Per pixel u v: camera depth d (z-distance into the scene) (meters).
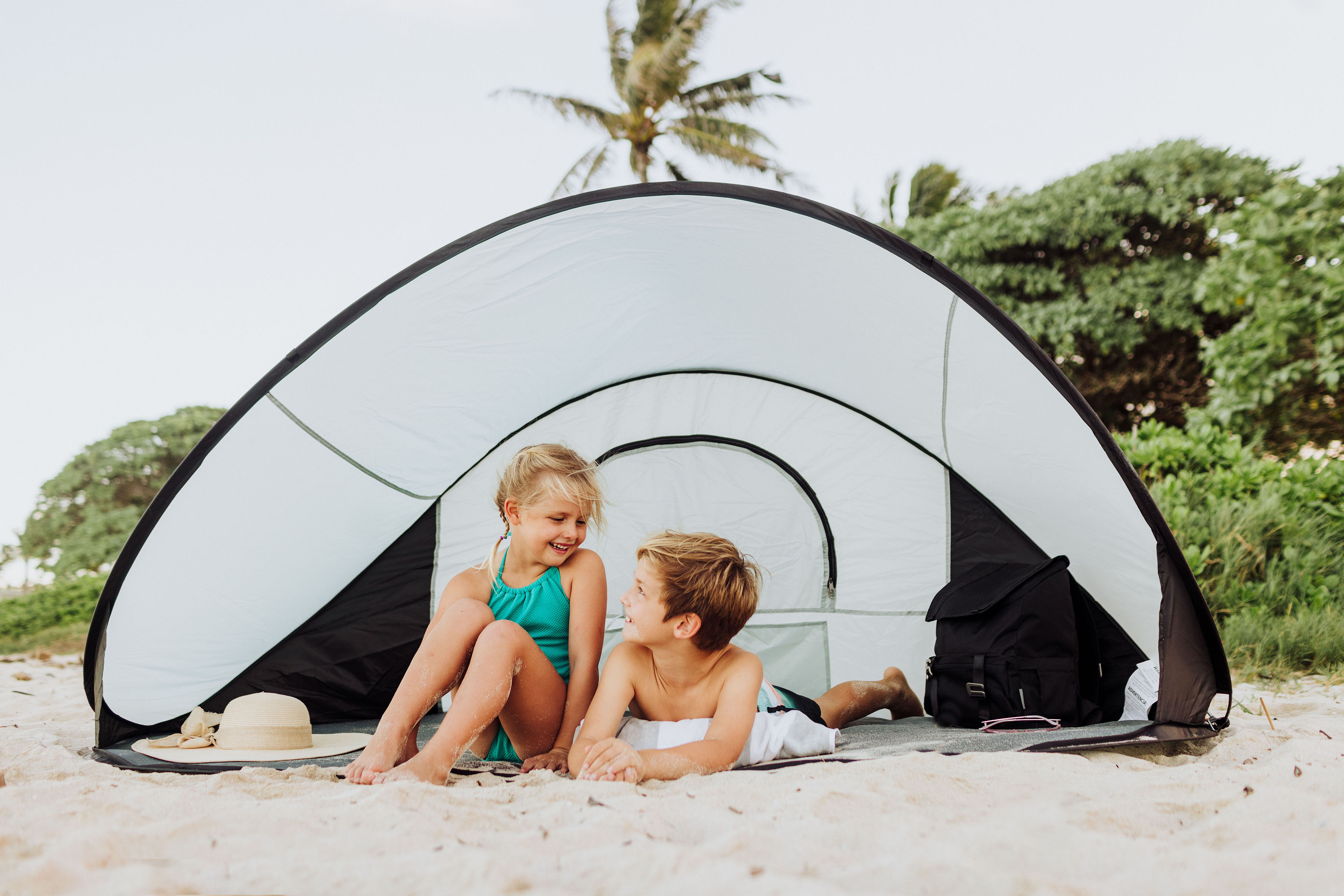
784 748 2.39
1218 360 8.17
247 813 1.59
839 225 2.83
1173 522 6.09
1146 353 14.66
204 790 1.94
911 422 3.62
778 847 1.40
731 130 19.00
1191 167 13.92
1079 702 2.91
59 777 2.24
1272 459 6.89
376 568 3.53
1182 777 1.95
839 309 3.21
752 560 3.84
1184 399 14.73
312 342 2.81
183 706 3.18
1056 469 3.11
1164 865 1.31
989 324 2.86
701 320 3.51
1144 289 13.84
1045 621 2.91
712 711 2.32
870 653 3.76
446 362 3.12
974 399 3.20
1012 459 3.30
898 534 3.79
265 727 2.65
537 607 2.54
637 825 1.54
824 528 3.85
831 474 3.86
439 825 1.52
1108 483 2.89
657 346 3.66
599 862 1.30
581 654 2.48
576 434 3.82
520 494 2.50
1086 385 14.64
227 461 2.84
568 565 2.59
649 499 3.87
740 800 1.77
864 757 2.29
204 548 2.94
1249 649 4.80
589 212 2.87
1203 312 13.82
